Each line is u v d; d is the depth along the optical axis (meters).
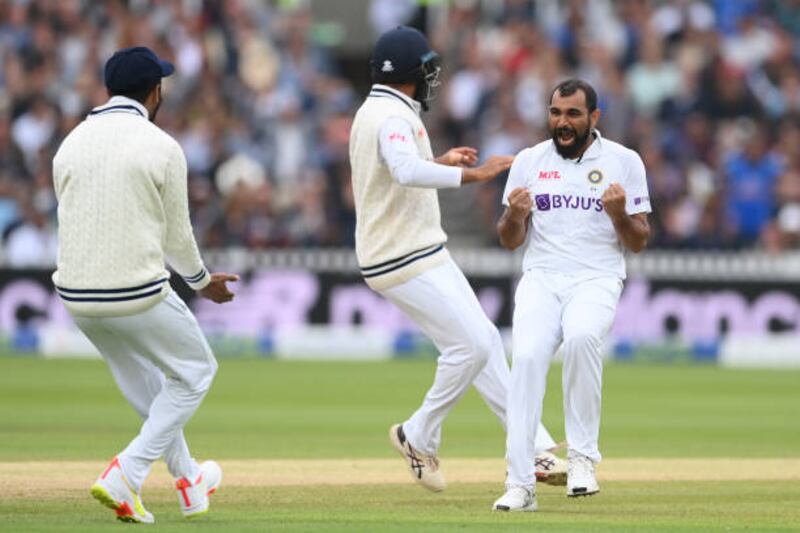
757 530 21.56
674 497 25.95
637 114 73.12
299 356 65.94
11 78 73.00
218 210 69.00
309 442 35.38
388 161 24.77
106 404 44.25
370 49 85.44
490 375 26.16
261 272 66.00
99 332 21.86
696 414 43.75
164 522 21.81
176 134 71.81
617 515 23.30
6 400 45.16
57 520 21.83
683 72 74.50
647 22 77.19
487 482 28.25
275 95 75.12
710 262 64.88
